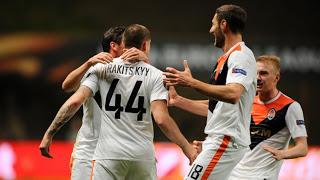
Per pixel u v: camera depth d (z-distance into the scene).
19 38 56.69
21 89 60.19
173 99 24.19
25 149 42.91
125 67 21.36
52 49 56.22
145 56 21.42
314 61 55.94
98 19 81.62
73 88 21.97
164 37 54.97
